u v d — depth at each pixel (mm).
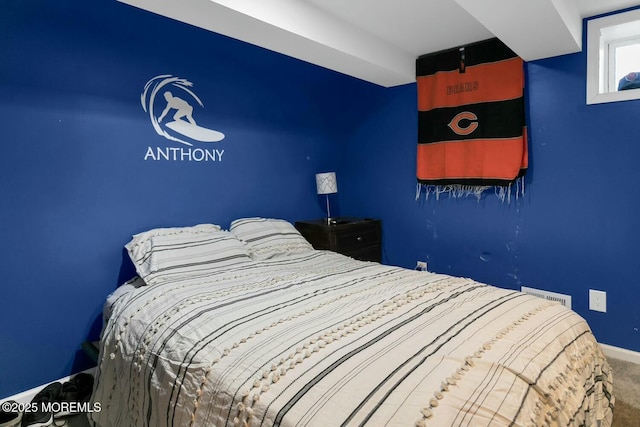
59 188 2018
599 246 2355
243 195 2930
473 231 2922
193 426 1081
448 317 1357
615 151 2256
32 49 1894
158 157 2418
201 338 1319
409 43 2785
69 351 2090
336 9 2234
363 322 1347
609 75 2414
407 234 3324
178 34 2473
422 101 3062
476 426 813
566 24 1963
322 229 3086
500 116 2646
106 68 2164
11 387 1899
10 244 1869
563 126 2439
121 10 2199
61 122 2010
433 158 3037
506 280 2781
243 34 2084
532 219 2619
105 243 2209
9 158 1848
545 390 990
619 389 1938
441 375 972
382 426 815
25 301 1928
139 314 1647
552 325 1318
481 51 2709
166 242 2213
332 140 3641
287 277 2010
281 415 906
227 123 2791
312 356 1117
